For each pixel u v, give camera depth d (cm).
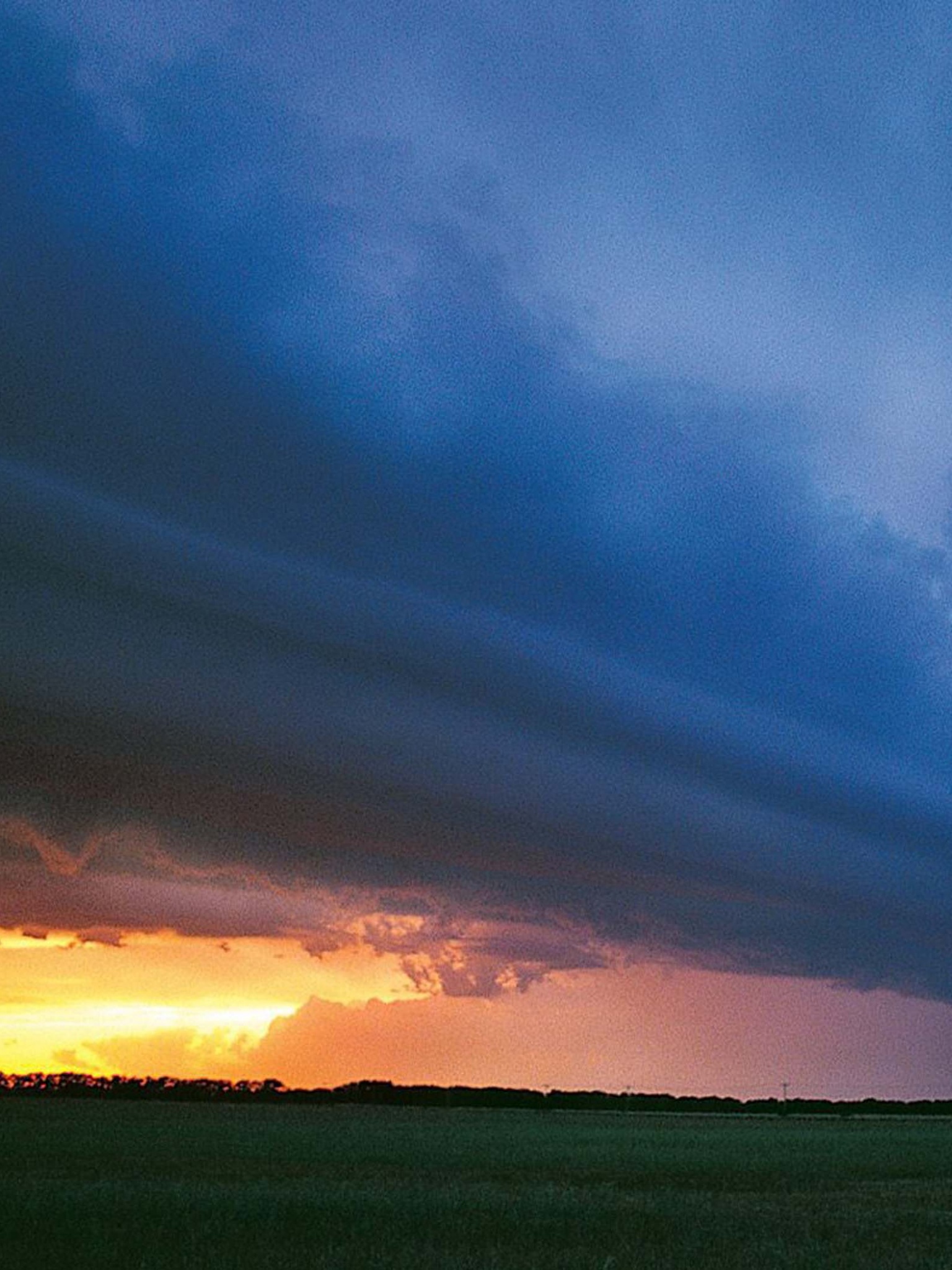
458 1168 5041
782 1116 16825
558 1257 2469
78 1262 2284
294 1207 3198
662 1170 5106
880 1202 3809
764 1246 2666
